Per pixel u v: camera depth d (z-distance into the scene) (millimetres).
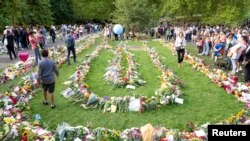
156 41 40750
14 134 9508
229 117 11359
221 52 23734
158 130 9414
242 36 18594
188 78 17969
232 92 14641
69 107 12852
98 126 11016
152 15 48125
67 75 18391
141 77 18078
